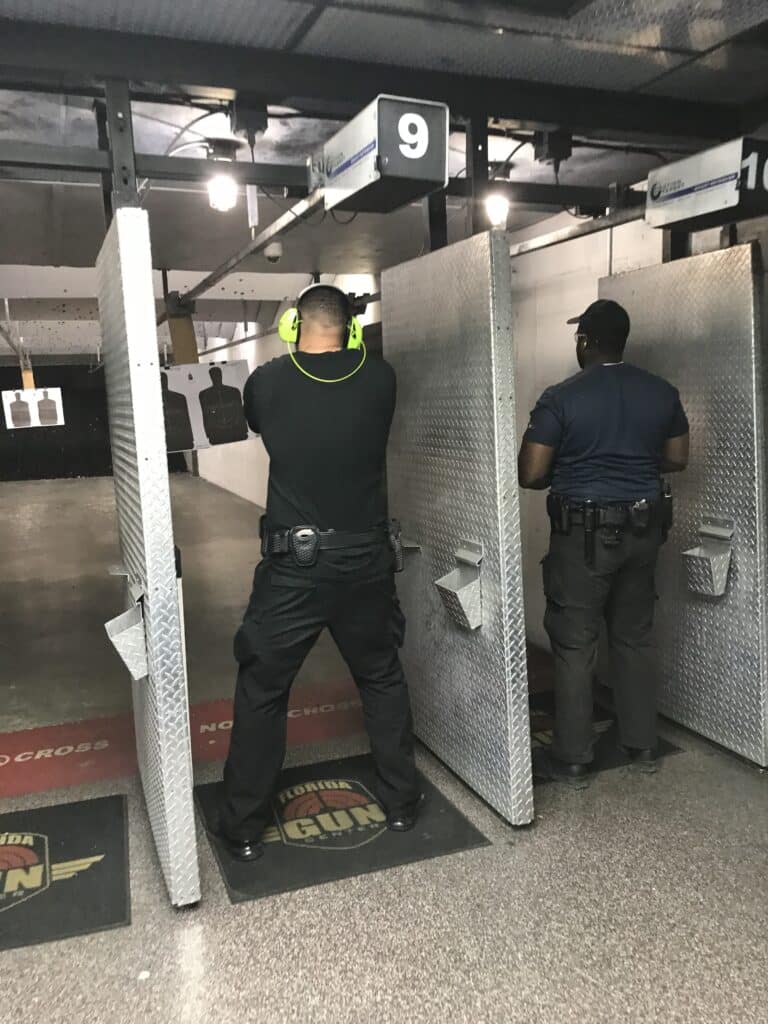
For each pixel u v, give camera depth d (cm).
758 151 208
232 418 277
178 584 186
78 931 188
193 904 196
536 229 393
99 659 406
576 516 245
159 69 216
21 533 832
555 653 257
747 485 253
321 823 234
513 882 204
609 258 323
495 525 219
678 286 272
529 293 373
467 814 237
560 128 269
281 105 240
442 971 173
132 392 178
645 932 184
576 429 243
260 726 212
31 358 1254
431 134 177
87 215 353
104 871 213
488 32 219
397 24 211
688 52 235
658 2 201
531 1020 159
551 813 236
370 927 188
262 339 867
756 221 269
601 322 250
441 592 242
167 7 197
